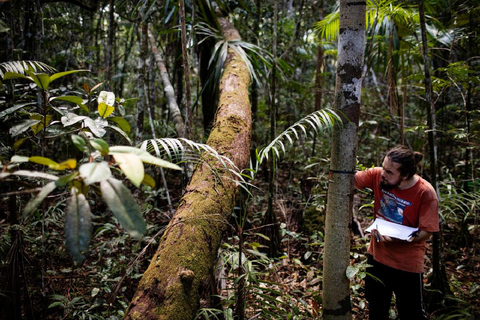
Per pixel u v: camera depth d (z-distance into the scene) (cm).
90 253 305
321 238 322
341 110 186
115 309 236
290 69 420
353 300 261
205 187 206
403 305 213
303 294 252
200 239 173
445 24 405
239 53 373
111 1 371
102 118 169
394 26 353
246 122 284
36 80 155
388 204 211
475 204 302
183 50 258
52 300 235
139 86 383
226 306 206
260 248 322
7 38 251
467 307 233
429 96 245
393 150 200
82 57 509
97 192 115
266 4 571
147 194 415
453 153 501
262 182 523
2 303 195
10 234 204
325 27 377
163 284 151
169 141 179
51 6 464
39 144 198
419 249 204
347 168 188
